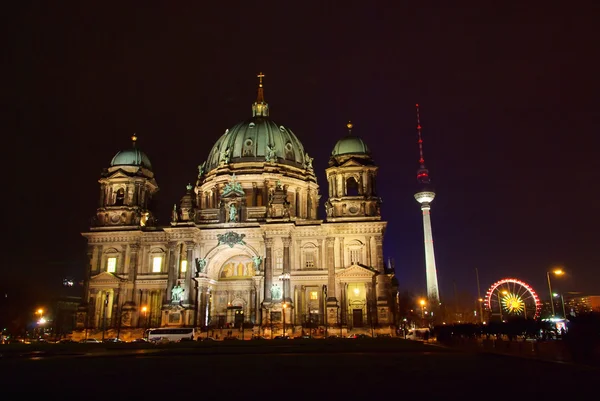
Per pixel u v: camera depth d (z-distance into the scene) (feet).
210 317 365.81
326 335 326.03
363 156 372.58
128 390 79.97
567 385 81.00
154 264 370.94
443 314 566.77
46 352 195.42
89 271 367.86
